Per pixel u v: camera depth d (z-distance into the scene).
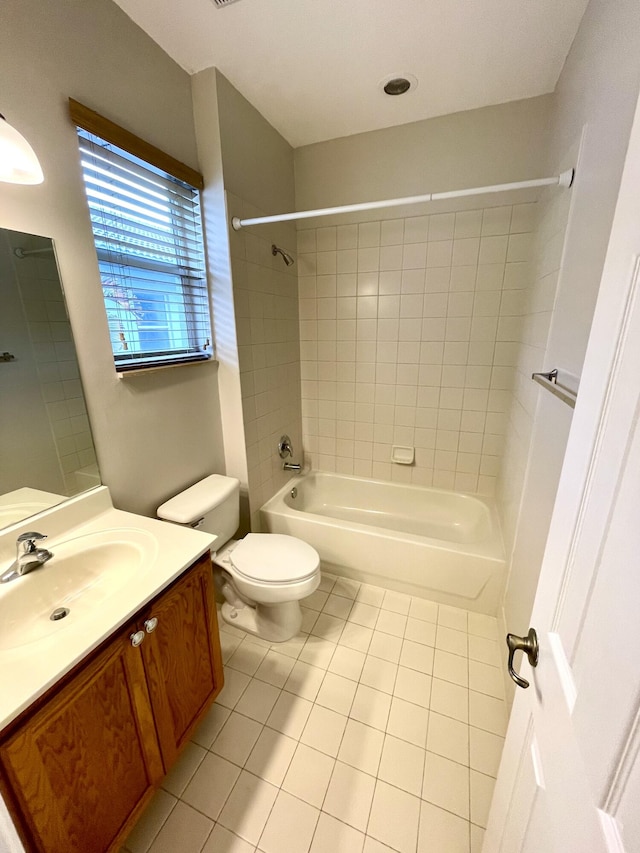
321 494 2.69
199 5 1.20
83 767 0.81
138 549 1.11
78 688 0.77
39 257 1.05
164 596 0.99
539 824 0.53
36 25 0.98
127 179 1.31
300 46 1.39
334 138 2.08
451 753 1.25
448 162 1.92
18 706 0.65
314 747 1.27
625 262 0.46
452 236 2.01
